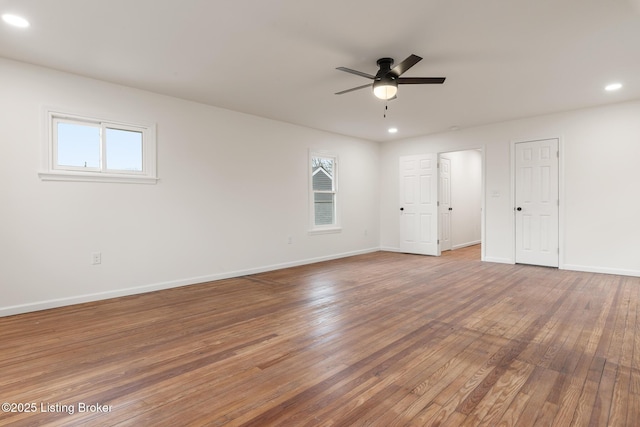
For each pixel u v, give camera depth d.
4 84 3.15
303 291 4.04
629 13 2.45
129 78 3.66
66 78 3.48
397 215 7.17
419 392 1.87
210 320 3.04
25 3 2.29
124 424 1.61
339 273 5.06
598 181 4.82
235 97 4.31
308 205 5.95
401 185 7.08
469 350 2.39
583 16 2.50
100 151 3.73
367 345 2.49
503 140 5.64
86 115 3.60
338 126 5.90
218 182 4.71
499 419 1.62
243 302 3.60
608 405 1.72
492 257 5.84
